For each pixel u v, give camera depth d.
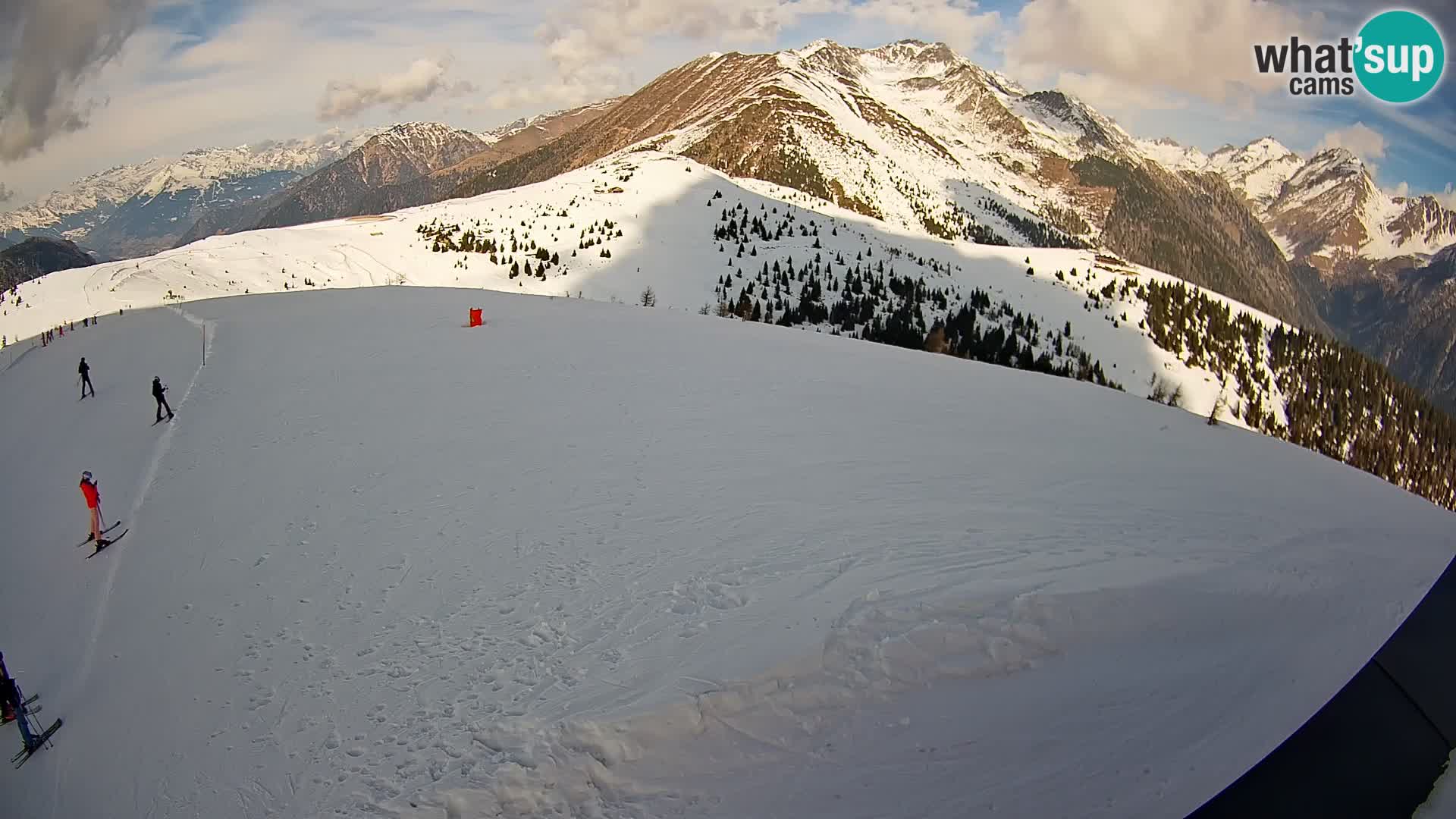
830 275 110.19
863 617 11.08
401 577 14.17
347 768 9.61
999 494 17.83
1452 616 8.07
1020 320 115.25
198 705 11.27
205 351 34.41
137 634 13.40
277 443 21.75
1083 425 27.58
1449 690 7.60
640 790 9.14
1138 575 12.86
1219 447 27.84
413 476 18.98
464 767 9.36
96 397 29.45
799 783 9.16
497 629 12.13
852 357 35.62
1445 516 23.36
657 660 10.73
